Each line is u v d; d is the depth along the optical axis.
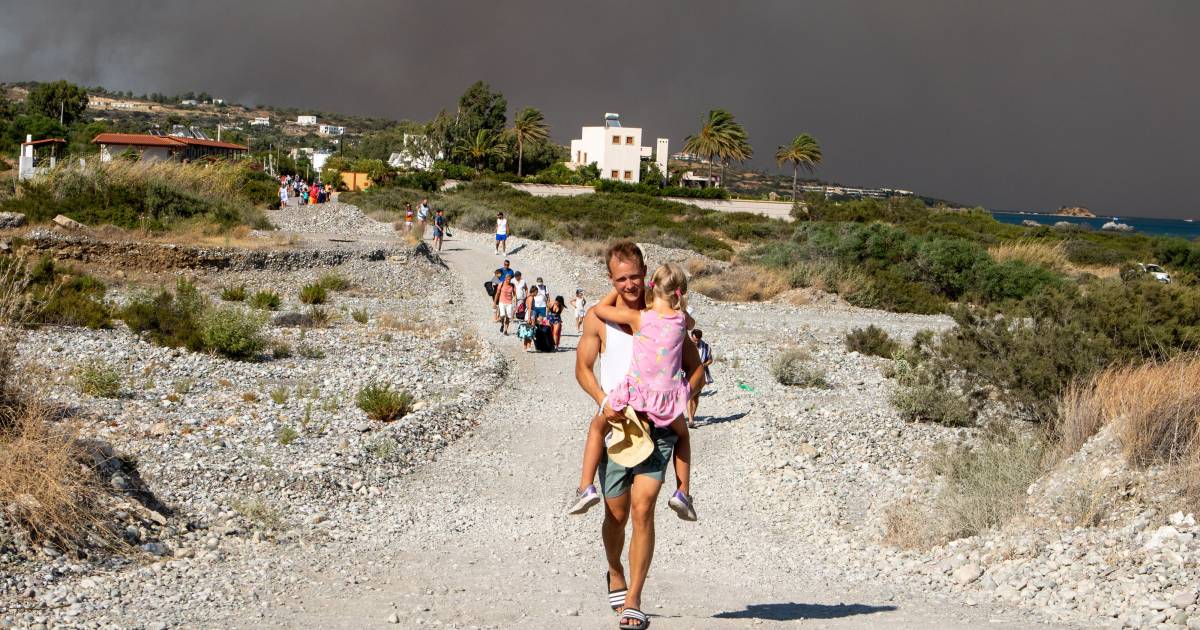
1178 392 8.15
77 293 20.23
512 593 6.44
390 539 8.48
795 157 118.12
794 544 8.95
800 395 17.05
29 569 6.35
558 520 9.63
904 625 5.25
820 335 26.31
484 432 13.44
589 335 5.01
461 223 49.72
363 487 10.23
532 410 15.09
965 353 14.67
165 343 18.14
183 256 28.69
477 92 120.25
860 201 77.19
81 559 6.79
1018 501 8.29
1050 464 9.09
